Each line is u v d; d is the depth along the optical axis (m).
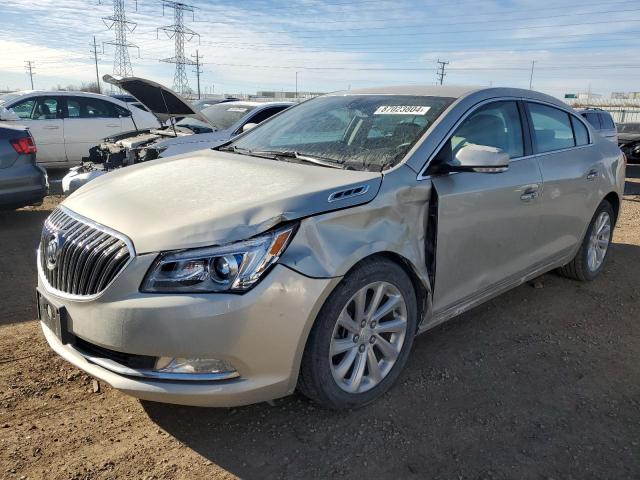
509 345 3.68
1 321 3.79
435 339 3.73
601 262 5.05
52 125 9.92
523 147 3.81
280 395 2.55
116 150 7.03
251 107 7.65
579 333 3.91
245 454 2.53
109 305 2.35
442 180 3.06
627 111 43.47
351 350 2.76
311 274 2.43
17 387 2.97
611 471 2.49
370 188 2.74
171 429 2.70
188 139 6.65
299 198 2.54
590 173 4.41
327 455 2.53
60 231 2.73
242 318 2.31
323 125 3.70
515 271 3.80
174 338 2.28
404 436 2.68
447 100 3.47
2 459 2.42
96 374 2.47
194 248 2.32
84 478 2.34
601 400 3.06
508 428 2.77
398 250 2.81
